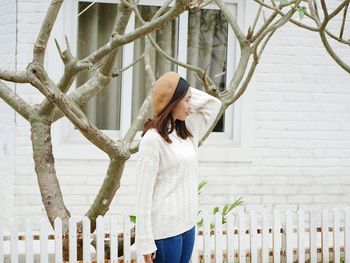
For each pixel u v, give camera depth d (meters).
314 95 8.44
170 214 4.32
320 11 8.38
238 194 8.37
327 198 8.54
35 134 5.17
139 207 4.25
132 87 8.26
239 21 8.27
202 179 8.30
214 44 8.36
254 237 6.27
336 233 6.44
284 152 8.43
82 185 8.08
